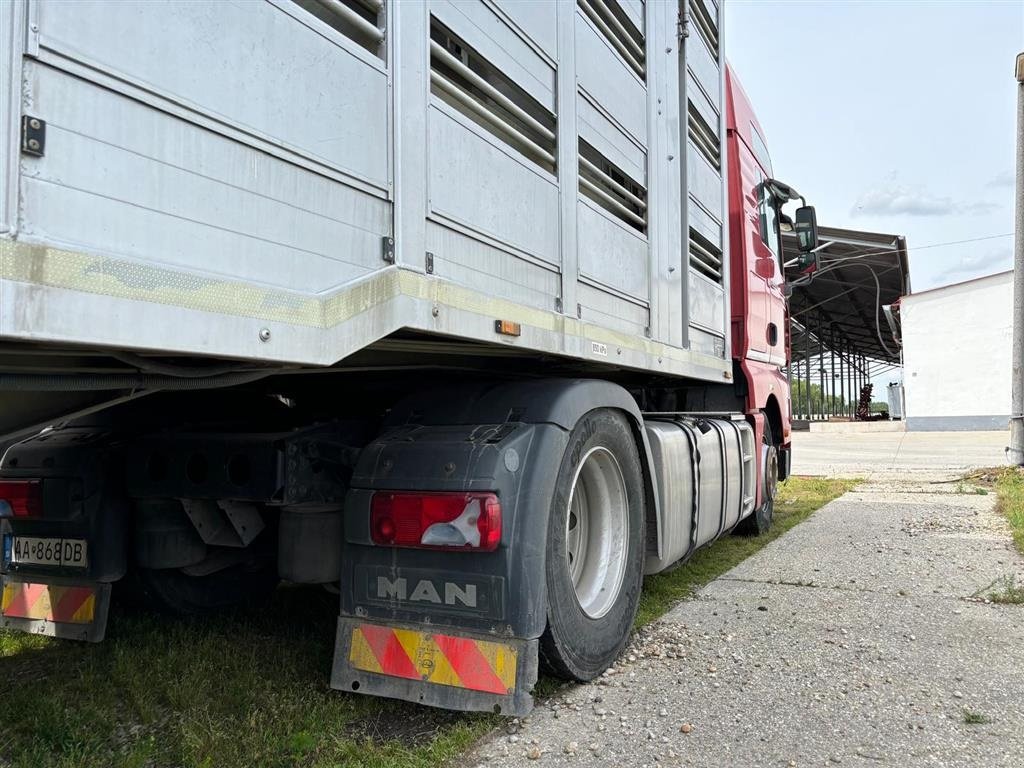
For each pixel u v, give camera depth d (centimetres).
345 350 189
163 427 304
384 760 226
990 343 2655
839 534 652
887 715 268
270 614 374
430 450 256
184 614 350
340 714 255
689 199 466
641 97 389
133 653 309
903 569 508
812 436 2720
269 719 251
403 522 248
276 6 174
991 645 346
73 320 131
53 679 289
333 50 190
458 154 236
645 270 387
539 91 285
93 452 291
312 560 280
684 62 453
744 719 264
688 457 421
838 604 417
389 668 248
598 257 332
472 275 242
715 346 514
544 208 287
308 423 314
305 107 181
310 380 325
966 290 2694
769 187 700
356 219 196
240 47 165
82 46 133
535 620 244
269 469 268
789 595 438
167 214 148
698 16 498
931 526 688
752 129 668
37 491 290
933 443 2152
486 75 258
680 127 449
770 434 704
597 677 302
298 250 178
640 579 343
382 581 253
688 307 447
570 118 308
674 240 431
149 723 253
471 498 241
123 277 139
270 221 171
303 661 306
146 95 144
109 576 292
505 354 292
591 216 326
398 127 211
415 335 244
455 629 244
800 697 284
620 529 333
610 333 341
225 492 273
